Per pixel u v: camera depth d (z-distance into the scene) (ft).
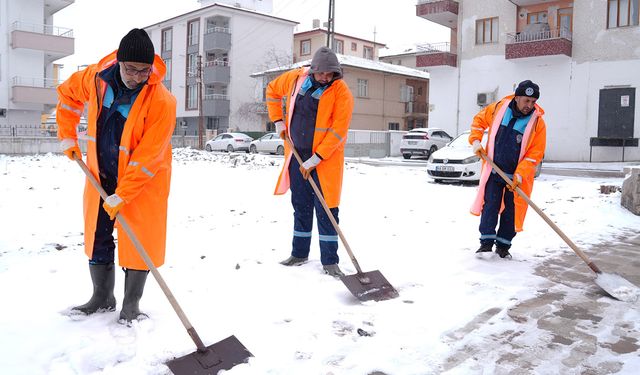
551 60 76.33
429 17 88.79
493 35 82.94
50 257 16.28
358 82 115.03
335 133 14.51
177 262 15.66
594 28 72.54
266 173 42.83
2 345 9.81
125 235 10.67
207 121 142.10
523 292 13.61
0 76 93.97
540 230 21.84
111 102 10.50
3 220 22.88
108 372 8.99
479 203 17.37
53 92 95.40
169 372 9.13
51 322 10.96
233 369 9.16
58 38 96.84
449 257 16.94
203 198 29.12
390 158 85.35
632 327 11.40
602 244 19.42
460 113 86.38
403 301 12.76
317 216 15.01
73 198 29.09
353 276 13.33
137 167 10.15
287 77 15.67
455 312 12.05
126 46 9.72
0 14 93.35
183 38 144.87
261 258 16.33
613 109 71.46
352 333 10.78
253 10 148.15
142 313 11.28
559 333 11.02
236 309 11.98
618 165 65.36
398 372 9.17
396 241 19.12
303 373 9.06
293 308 12.13
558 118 76.02
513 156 16.70
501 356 9.88
